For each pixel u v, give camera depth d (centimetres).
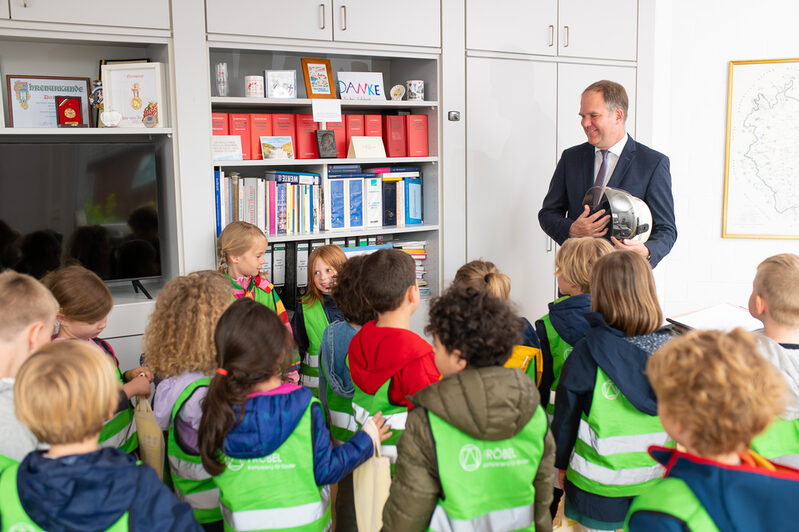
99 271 333
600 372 178
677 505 105
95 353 127
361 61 416
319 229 378
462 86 391
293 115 371
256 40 336
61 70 338
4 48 326
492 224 412
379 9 363
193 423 177
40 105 331
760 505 103
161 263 357
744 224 478
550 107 418
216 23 326
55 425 120
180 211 329
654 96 452
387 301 187
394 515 144
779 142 468
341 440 218
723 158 476
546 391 225
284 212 366
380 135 397
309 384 290
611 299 180
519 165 415
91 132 314
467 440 142
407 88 392
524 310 430
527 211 421
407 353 181
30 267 319
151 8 312
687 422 107
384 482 177
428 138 403
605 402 178
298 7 343
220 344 156
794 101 463
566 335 215
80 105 339
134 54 352
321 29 349
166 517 125
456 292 149
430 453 142
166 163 338
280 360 161
